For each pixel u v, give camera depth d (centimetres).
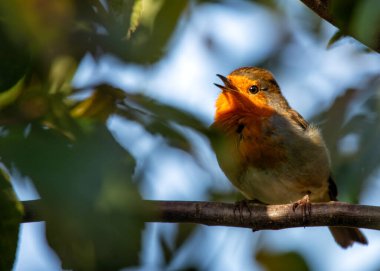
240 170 355
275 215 289
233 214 287
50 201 123
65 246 136
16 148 127
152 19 205
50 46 163
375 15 125
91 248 134
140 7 168
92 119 150
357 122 222
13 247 147
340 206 281
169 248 303
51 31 161
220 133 163
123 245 133
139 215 135
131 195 131
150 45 189
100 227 129
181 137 169
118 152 137
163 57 210
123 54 177
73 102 190
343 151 239
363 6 127
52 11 160
